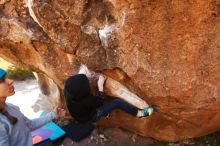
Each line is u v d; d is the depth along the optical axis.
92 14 3.28
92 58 3.44
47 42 3.63
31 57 3.98
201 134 4.28
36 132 4.62
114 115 4.37
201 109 3.49
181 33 3.06
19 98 5.77
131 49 3.22
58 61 3.83
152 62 3.23
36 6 3.24
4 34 3.72
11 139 3.22
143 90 3.42
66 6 3.23
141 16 3.04
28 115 5.26
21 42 3.75
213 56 3.13
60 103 4.73
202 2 2.90
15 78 6.49
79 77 3.60
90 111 3.79
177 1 2.92
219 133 4.46
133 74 3.34
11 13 3.60
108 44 3.29
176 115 3.76
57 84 4.31
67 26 3.32
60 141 4.56
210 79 3.23
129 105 3.85
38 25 3.58
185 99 3.38
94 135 4.60
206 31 3.04
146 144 4.47
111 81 3.75
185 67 3.20
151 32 3.09
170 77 3.26
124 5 3.03
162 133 4.32
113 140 4.54
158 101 3.52
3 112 3.12
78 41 3.38
